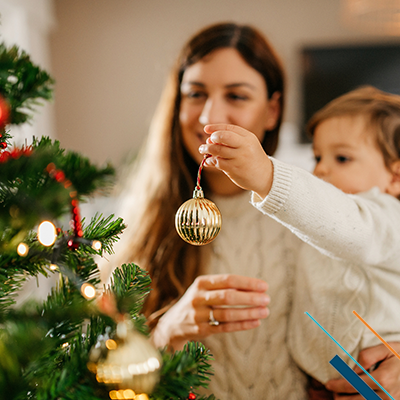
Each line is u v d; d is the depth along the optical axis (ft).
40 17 6.96
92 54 8.97
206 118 2.35
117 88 9.01
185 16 8.80
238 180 1.33
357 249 1.56
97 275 1.30
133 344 0.94
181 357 1.04
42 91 1.28
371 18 6.72
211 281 1.86
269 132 2.75
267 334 2.31
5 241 1.12
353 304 1.92
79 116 9.11
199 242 1.32
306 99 8.77
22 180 1.17
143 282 1.25
